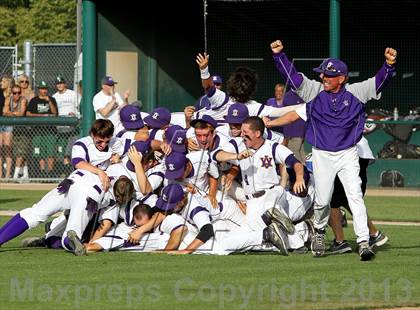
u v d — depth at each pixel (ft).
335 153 80.59
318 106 81.10
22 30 273.95
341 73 80.28
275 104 129.70
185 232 85.10
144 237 85.10
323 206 81.46
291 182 87.81
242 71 92.63
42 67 189.98
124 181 83.51
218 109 93.81
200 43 186.19
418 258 82.28
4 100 165.99
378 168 167.63
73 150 85.40
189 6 184.85
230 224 86.38
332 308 60.23
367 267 76.84
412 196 152.35
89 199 82.38
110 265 76.38
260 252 84.94
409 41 183.01
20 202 133.49
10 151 165.07
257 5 182.09
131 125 87.35
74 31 272.92
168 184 85.61
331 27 162.30
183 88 185.98
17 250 85.61
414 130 166.61
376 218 120.16
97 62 172.76
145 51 180.14
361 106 81.10
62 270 73.82
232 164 86.53
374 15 182.19
